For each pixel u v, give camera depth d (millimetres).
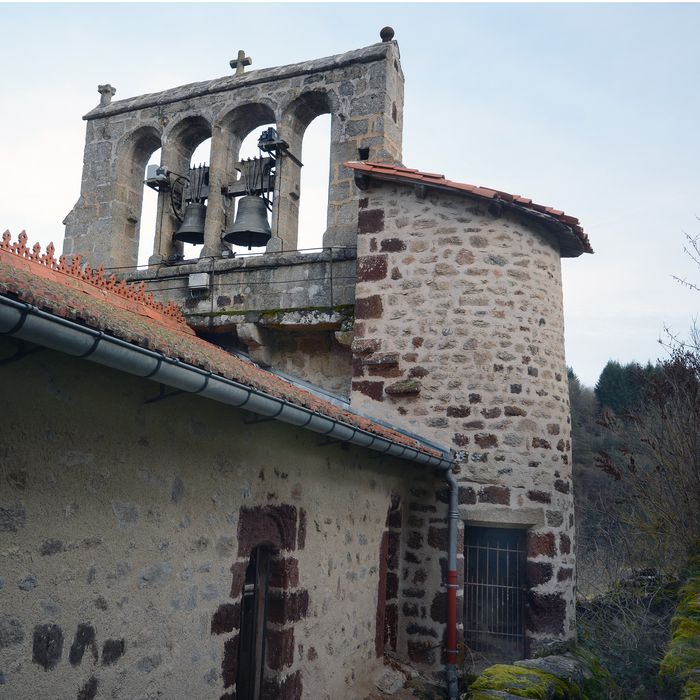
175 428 4469
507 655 8531
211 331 10680
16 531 3355
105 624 3873
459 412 8922
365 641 7336
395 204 9633
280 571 5703
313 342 10469
